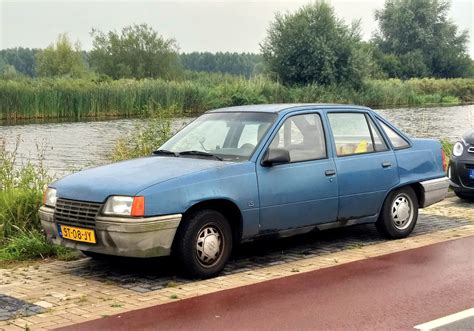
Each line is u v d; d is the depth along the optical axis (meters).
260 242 8.77
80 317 5.74
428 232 9.30
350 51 65.62
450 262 7.50
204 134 8.05
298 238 9.02
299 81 66.00
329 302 6.05
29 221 9.11
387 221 8.69
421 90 75.44
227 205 7.20
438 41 100.50
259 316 5.68
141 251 6.54
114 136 30.05
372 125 8.75
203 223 6.89
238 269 7.40
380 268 7.29
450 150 16.11
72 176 7.41
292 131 7.86
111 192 6.70
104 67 79.50
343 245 8.57
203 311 5.85
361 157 8.39
